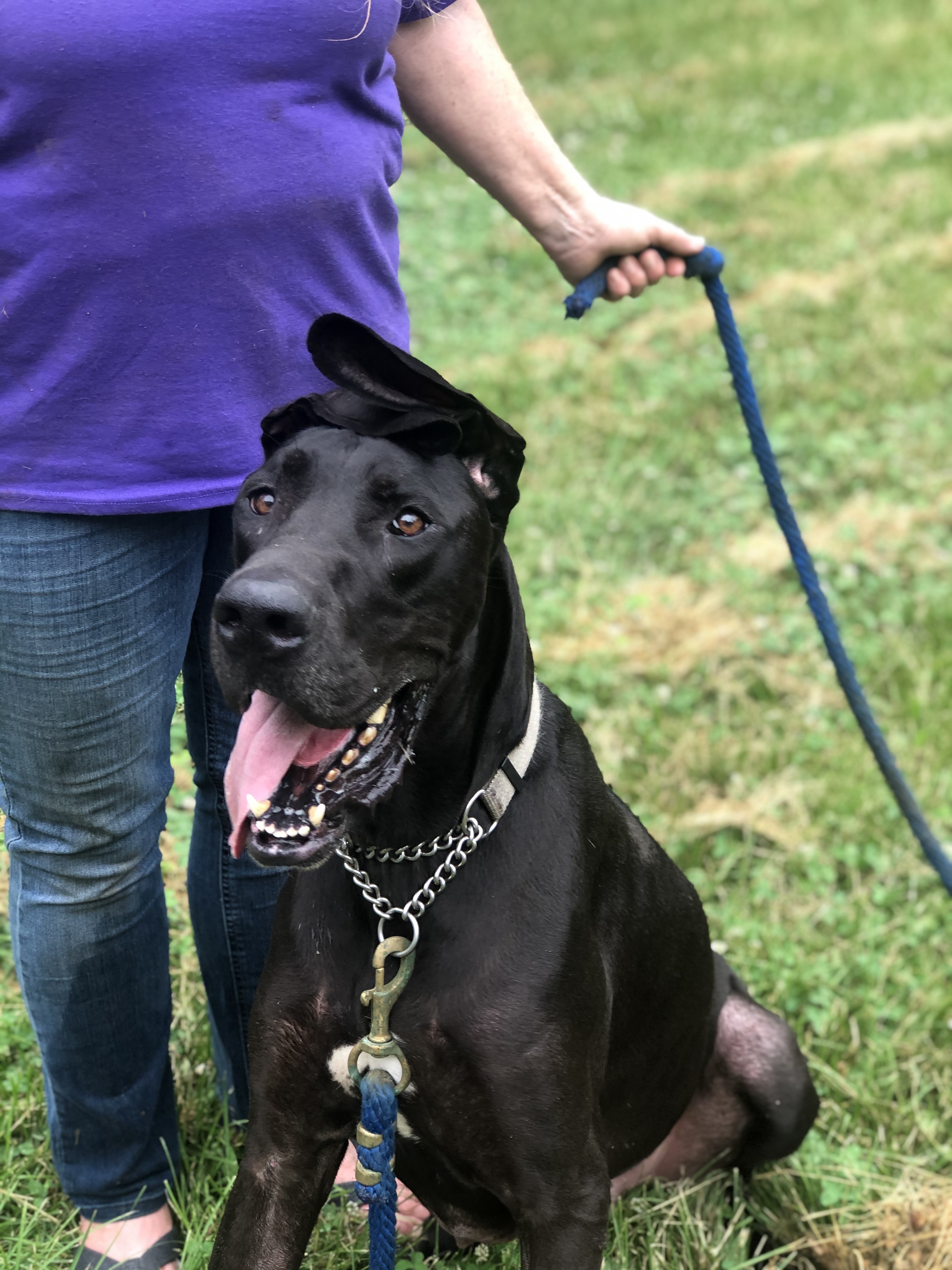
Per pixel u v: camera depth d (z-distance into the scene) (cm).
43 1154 158
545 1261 126
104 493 126
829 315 430
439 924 125
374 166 132
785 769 231
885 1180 165
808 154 598
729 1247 157
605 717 246
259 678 109
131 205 121
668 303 454
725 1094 160
